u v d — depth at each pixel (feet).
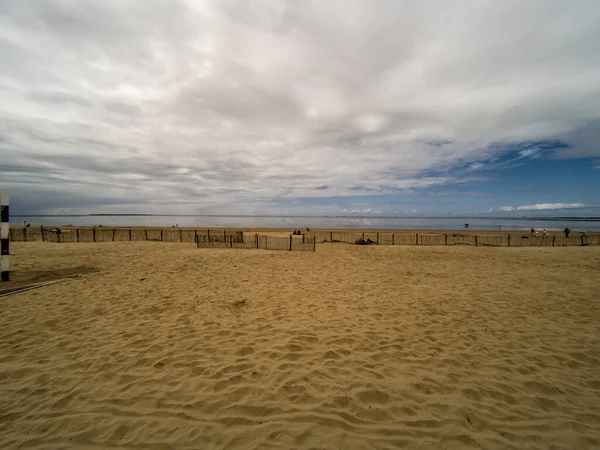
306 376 12.06
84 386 11.22
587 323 18.47
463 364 13.28
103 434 8.74
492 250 58.08
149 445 8.30
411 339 15.92
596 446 8.56
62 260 40.47
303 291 25.41
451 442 8.59
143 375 12.05
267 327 17.37
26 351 14.05
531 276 32.71
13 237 69.51
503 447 8.46
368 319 18.84
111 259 41.88
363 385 11.45
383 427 9.14
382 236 87.10
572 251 56.24
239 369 12.59
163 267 36.17
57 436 8.65
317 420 9.40
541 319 19.16
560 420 9.66
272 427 9.06
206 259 42.75
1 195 27.30
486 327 17.74
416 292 25.48
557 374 12.56
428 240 76.64
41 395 10.62
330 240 74.95
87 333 16.26
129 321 18.12
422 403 10.39
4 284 26.76
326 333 16.56
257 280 29.45
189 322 18.04
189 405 10.11
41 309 20.15
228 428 9.01
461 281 29.99
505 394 11.05
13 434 8.72
